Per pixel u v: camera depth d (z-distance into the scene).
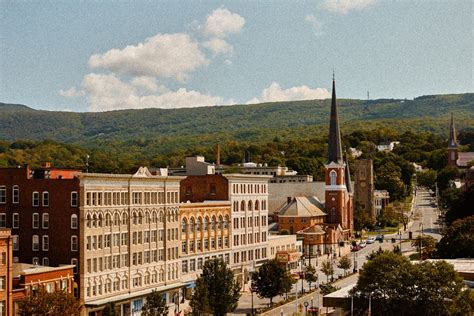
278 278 164.12
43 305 120.00
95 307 139.00
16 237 145.00
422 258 190.38
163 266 164.25
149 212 159.00
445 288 123.44
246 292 192.00
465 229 182.12
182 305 166.75
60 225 141.38
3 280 118.88
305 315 145.62
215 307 145.50
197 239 179.25
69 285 135.75
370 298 122.75
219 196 194.75
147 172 159.75
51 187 142.38
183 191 198.38
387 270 127.19
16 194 145.25
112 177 146.38
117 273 148.50
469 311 122.69
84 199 139.62
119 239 149.38
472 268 151.38
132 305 150.00
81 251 139.12
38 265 139.25
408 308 124.81
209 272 149.38
